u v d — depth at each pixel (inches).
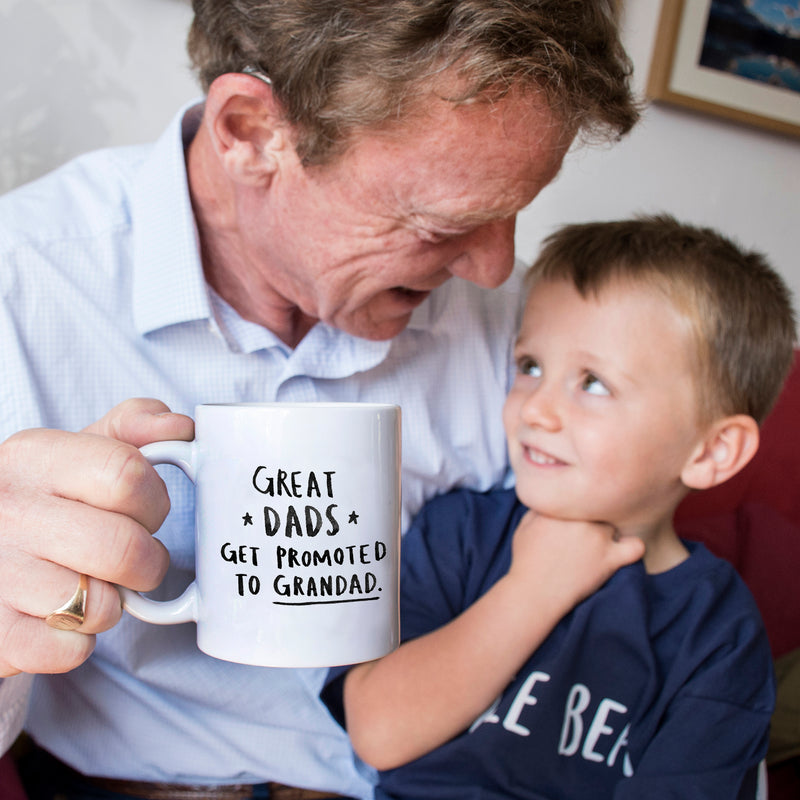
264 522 18.4
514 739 33.1
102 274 31.4
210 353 32.4
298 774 34.1
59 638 19.0
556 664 34.1
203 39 27.4
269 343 32.8
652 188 62.7
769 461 52.1
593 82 21.2
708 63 60.7
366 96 21.2
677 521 49.8
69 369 30.4
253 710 33.8
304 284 28.2
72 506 18.8
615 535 37.3
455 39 19.9
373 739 32.1
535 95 20.8
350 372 34.0
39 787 33.4
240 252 30.8
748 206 67.8
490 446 41.9
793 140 68.1
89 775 32.9
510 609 33.1
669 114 61.6
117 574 18.8
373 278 26.6
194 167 31.2
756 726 34.0
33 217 31.4
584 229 40.1
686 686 34.4
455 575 37.7
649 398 34.9
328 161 23.3
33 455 19.6
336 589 18.6
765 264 41.3
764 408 39.8
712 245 38.7
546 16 20.1
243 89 23.5
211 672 32.9
